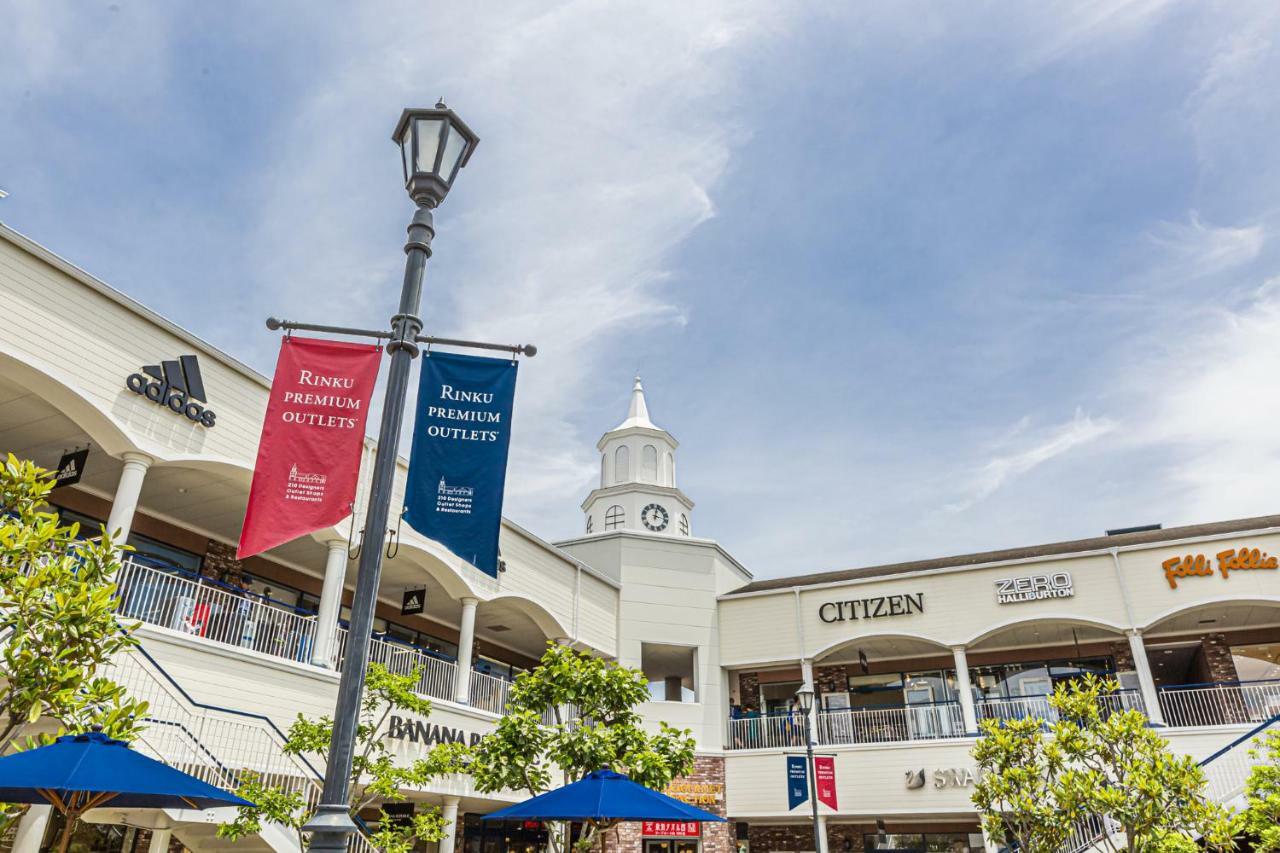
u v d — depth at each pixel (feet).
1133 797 48.88
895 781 80.79
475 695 72.02
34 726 39.24
